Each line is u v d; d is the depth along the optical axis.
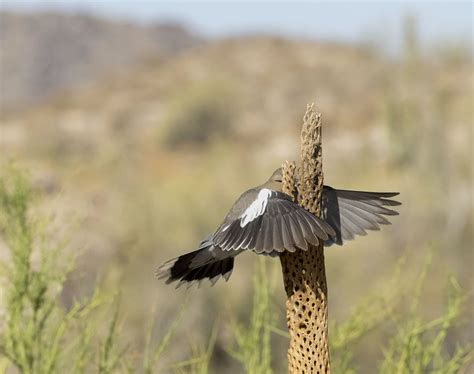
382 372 7.14
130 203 26.69
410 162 31.36
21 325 7.34
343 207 5.61
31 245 7.37
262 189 5.30
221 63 103.75
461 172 28.88
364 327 7.20
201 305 18.38
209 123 72.69
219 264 5.38
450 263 20.02
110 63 146.25
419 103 33.03
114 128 85.38
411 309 7.13
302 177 5.26
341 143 60.94
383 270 21.30
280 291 11.08
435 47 36.44
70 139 64.12
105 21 154.88
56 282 7.35
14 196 7.43
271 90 89.81
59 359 7.23
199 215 28.84
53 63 143.50
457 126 32.22
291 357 5.33
